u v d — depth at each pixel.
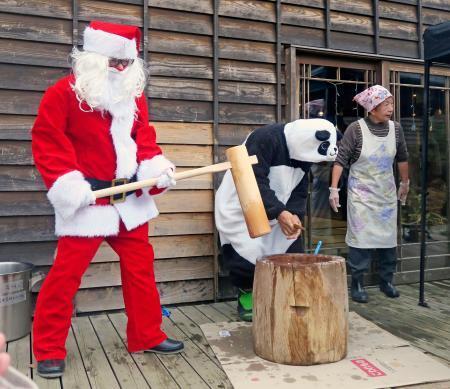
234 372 2.19
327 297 2.26
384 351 2.46
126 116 2.30
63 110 2.15
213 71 3.48
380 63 4.01
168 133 3.37
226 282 3.52
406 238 4.14
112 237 2.35
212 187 3.47
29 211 2.99
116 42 2.20
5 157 2.94
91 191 2.12
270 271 2.30
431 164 4.27
